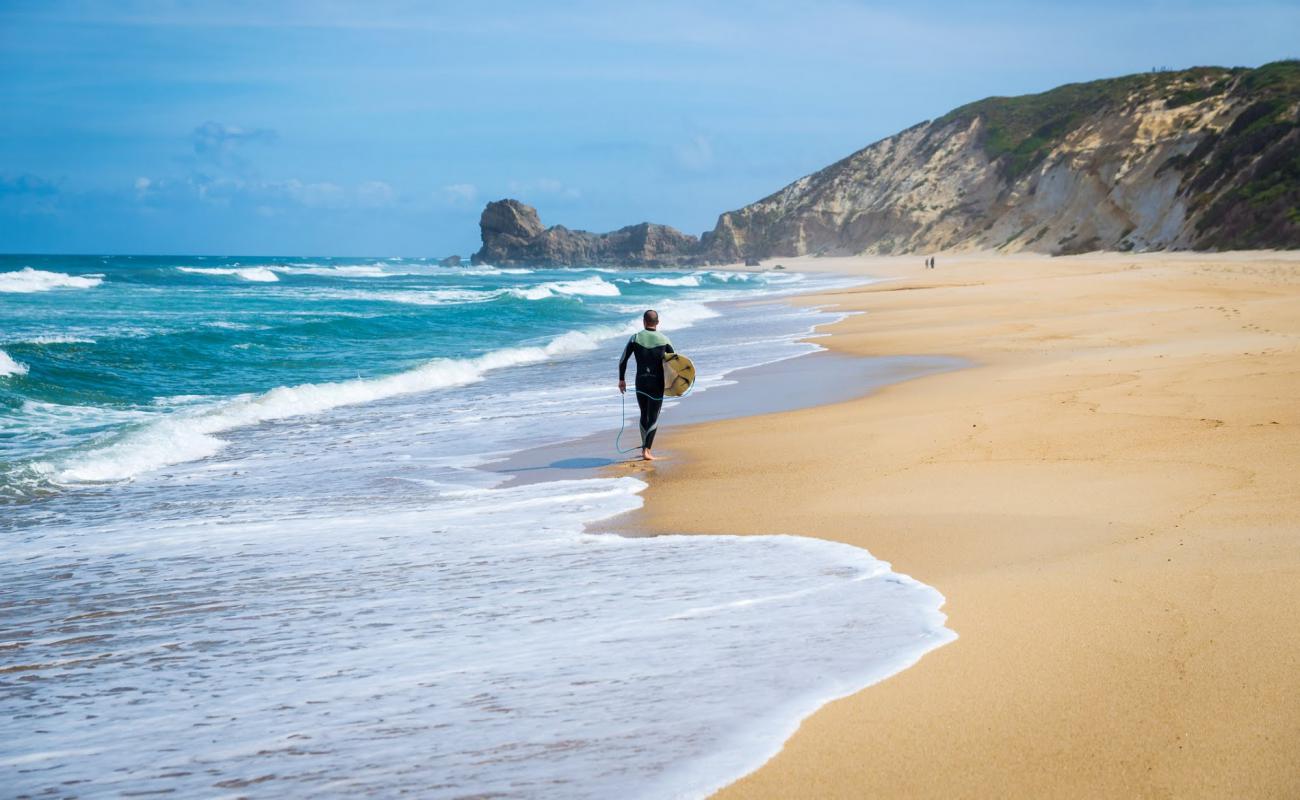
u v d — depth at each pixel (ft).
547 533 22.45
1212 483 21.72
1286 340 46.34
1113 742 10.24
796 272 350.64
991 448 27.96
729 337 81.87
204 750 11.32
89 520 25.70
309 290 180.24
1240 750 9.94
